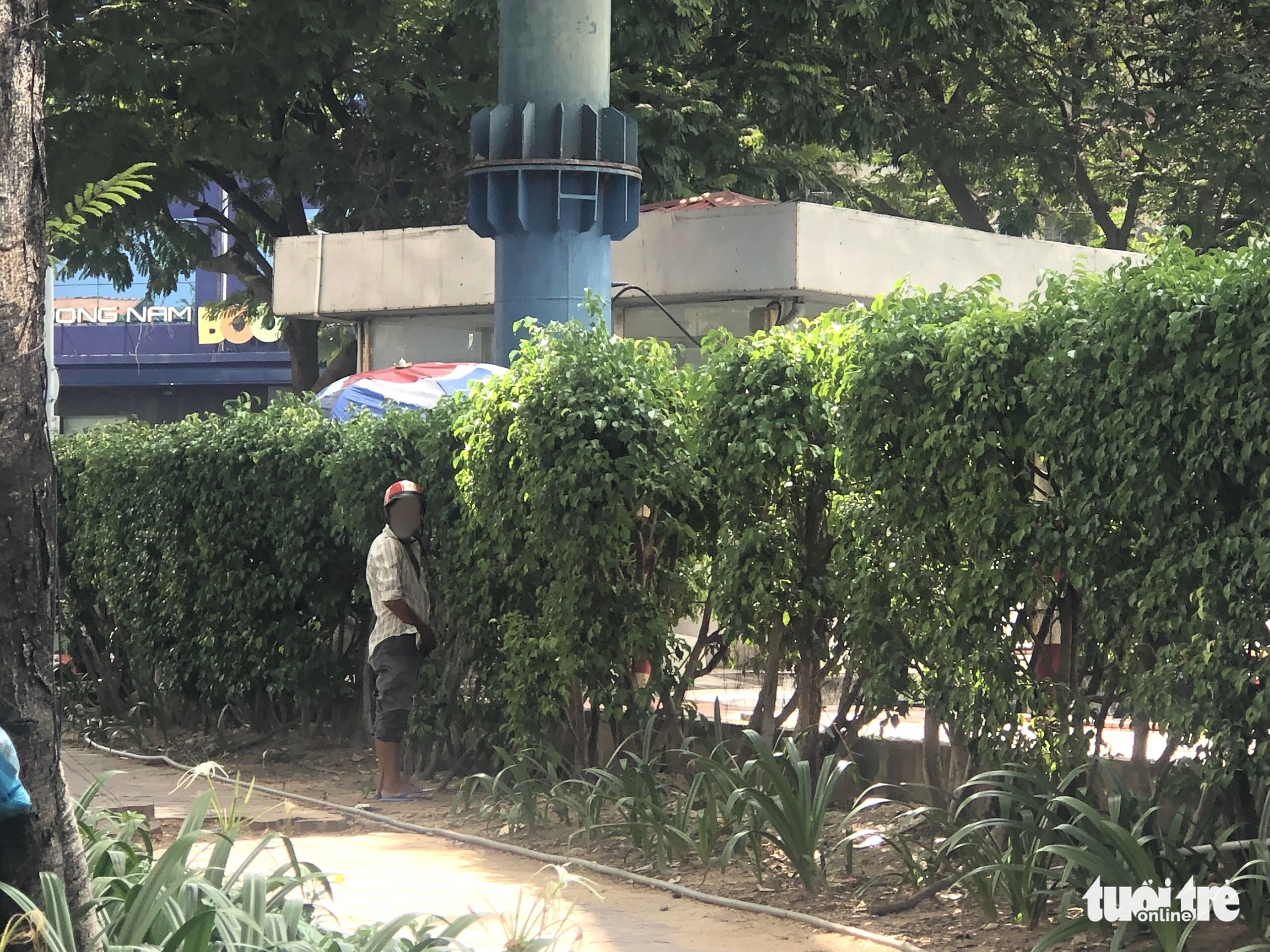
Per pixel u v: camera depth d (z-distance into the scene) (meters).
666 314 16.09
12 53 3.76
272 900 4.43
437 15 23.66
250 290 31.31
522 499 8.38
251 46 21.97
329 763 10.37
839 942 5.64
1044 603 6.39
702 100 22.14
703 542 8.49
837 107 23.44
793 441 7.39
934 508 6.58
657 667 8.36
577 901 6.34
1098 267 17.86
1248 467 5.31
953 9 21.17
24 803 3.65
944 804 7.17
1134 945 5.30
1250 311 5.16
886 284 16.08
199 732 11.79
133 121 23.33
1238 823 5.65
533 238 11.41
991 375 6.16
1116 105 24.20
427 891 6.54
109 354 50.47
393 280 18.22
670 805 7.84
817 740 7.86
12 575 3.79
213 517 10.91
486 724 9.30
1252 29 24.28
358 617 10.78
